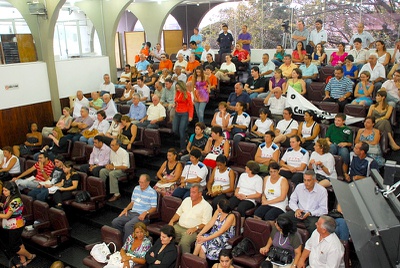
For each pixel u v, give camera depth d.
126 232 5.61
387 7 9.94
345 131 6.25
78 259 5.93
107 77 10.58
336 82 7.62
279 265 4.34
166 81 8.90
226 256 4.31
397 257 1.84
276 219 4.66
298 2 11.09
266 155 6.18
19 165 7.98
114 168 7.04
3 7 10.35
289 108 6.82
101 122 8.45
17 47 9.44
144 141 7.94
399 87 7.04
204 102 8.21
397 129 6.92
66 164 6.80
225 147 6.53
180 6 13.83
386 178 2.25
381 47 8.36
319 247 4.12
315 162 5.60
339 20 10.64
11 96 9.21
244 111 7.47
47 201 6.79
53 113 10.17
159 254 4.70
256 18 12.00
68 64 10.46
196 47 11.81
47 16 9.36
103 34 11.52
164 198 5.75
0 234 5.94
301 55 9.41
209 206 5.21
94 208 6.54
